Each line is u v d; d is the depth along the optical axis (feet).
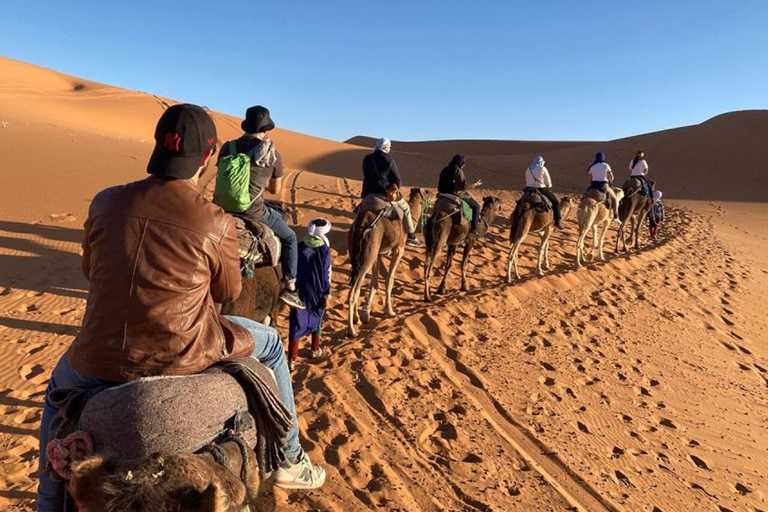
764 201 146.10
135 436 8.00
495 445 24.18
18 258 39.29
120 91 190.90
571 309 43.06
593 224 56.54
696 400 32.96
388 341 31.73
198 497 6.91
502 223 67.15
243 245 19.49
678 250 71.31
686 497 23.67
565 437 25.86
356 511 18.54
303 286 27.04
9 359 26.08
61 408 8.55
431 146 356.18
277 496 18.56
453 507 19.94
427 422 24.82
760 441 30.14
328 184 74.84
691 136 211.20
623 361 35.73
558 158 209.15
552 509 20.92
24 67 212.43
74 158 73.05
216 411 8.67
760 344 45.88
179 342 8.77
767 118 220.43
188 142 9.16
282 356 11.63
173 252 8.82
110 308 8.63
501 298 41.09
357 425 23.25
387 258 46.47
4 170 61.26
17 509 17.06
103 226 8.90
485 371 30.71
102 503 6.93
